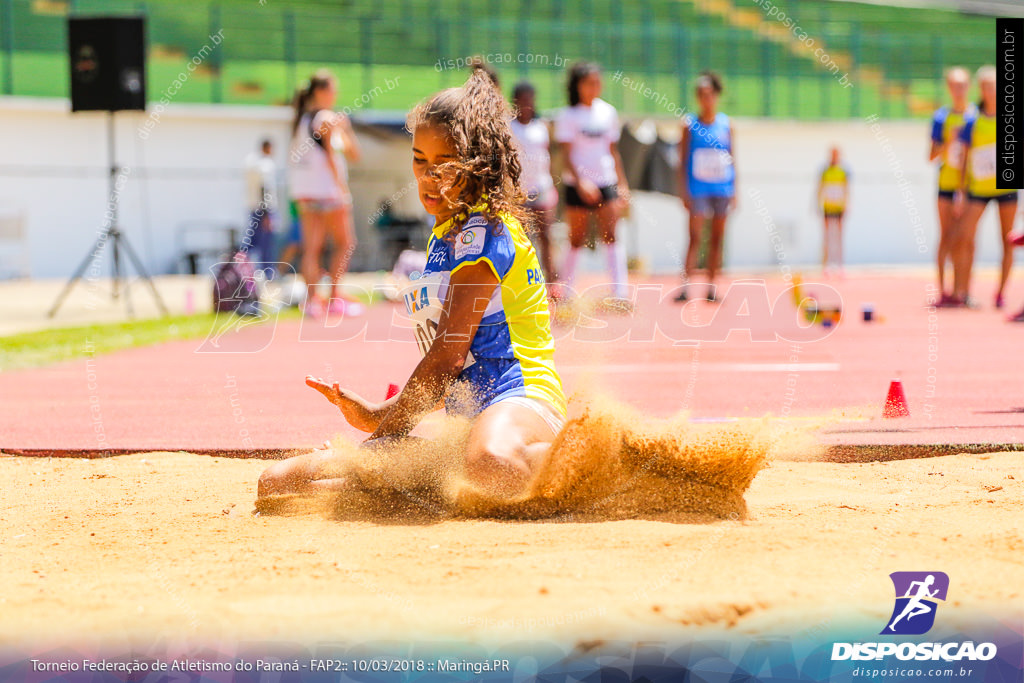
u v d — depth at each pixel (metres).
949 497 7.59
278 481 7.32
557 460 6.81
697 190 26.17
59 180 45.72
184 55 53.25
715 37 57.09
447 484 7.24
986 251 55.81
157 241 47.00
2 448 10.21
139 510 7.55
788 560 5.70
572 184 21.58
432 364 7.38
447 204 7.68
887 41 58.31
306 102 24.28
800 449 9.48
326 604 5.07
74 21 26.23
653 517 6.91
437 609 4.97
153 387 15.19
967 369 16.17
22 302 31.39
